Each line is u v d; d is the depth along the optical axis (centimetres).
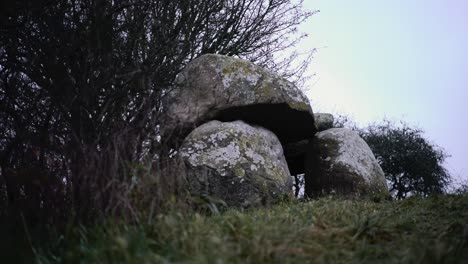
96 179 447
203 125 752
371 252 403
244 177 702
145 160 510
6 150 604
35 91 677
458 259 368
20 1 623
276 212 567
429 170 1633
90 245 386
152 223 416
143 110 632
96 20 680
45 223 451
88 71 671
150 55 759
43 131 599
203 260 320
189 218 441
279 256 356
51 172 495
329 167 852
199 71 795
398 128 1711
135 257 336
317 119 1145
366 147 909
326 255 380
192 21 881
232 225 419
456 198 677
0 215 477
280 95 789
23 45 669
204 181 691
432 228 492
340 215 527
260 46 1035
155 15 793
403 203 676
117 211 438
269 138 788
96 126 609
